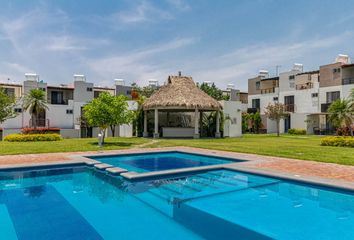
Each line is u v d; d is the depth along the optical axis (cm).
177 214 604
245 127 4222
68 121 3797
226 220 569
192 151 1465
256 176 895
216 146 1739
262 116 4441
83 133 3762
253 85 4703
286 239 479
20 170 962
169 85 2789
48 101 3803
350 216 592
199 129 2973
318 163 1055
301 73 3991
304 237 489
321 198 715
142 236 490
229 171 973
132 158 1364
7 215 593
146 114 2839
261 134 3853
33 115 3362
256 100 4644
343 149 1547
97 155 1261
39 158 1145
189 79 2888
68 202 688
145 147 1683
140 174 859
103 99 1816
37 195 749
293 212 615
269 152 1388
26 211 619
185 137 2756
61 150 1423
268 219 576
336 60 3688
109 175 915
